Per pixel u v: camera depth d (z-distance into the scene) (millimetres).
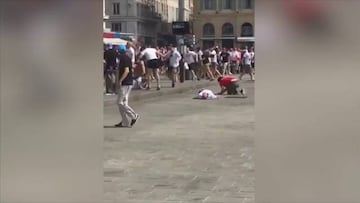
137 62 23281
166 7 101062
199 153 8906
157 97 21062
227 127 12227
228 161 8203
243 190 6402
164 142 10078
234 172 7414
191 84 27125
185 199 6039
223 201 5938
